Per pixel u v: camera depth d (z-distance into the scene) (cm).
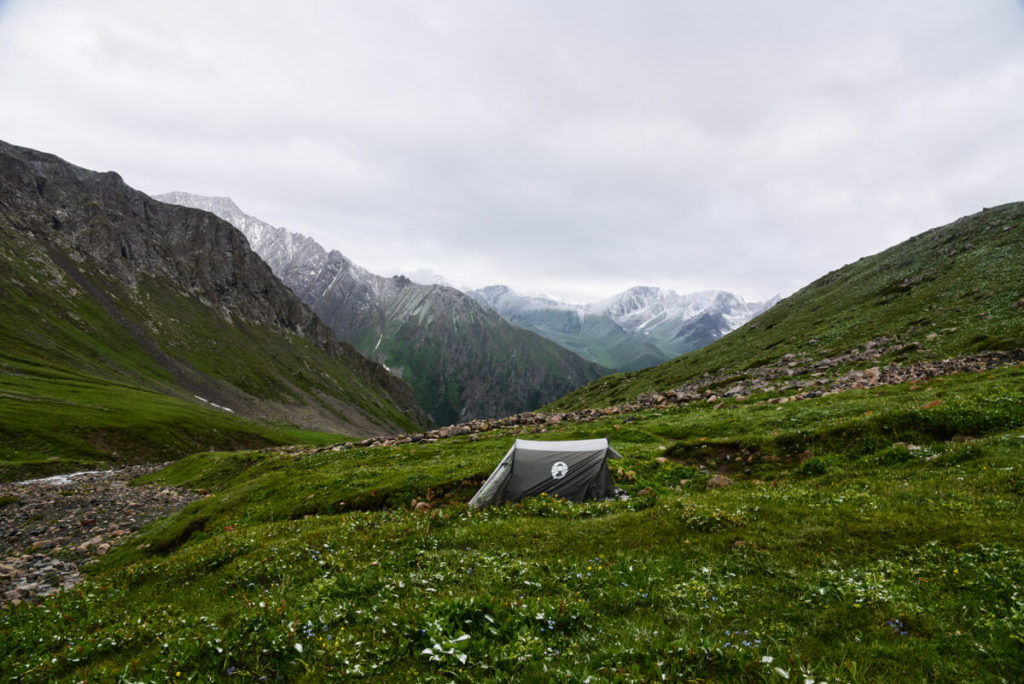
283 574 1459
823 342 7569
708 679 717
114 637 1109
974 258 8038
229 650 875
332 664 820
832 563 1124
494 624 888
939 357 4766
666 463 2783
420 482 2950
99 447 9588
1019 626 787
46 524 4316
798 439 2647
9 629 1249
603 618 927
